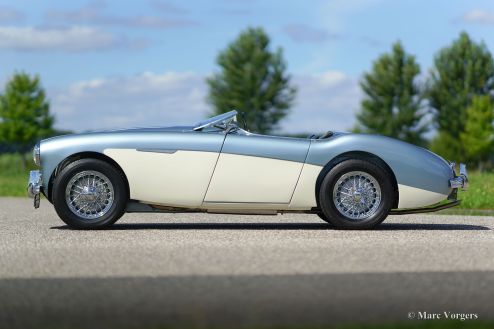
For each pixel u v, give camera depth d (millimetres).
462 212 13297
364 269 5898
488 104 66500
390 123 69812
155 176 8930
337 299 4707
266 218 11625
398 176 9062
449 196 9344
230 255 6684
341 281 5359
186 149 8922
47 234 8609
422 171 9102
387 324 3746
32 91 58562
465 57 76562
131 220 10977
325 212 8992
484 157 67562
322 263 6207
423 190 9117
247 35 67188
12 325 3992
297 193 9016
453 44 77062
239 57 67062
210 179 8945
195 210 9125
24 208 14547
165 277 5535
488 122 66250
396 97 70688
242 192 8969
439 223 10430
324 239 8039
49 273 5750
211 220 11070
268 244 7539
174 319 4113
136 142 8930
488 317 4211
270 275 5613
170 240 7930
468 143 67562
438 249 7168
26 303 4605
